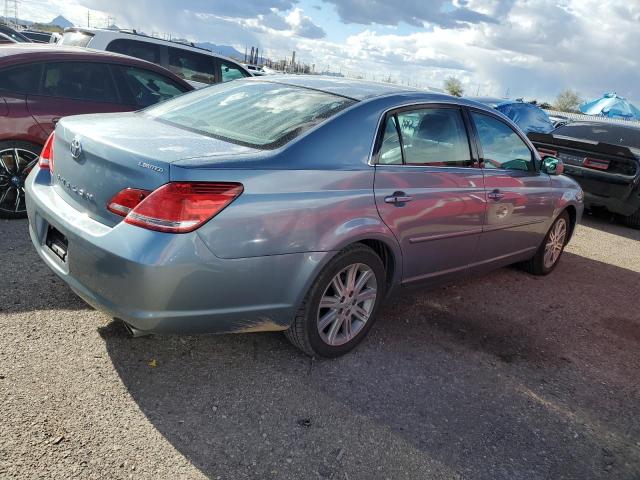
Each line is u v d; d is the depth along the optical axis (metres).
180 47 8.45
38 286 3.49
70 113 4.90
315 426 2.56
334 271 2.90
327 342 3.05
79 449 2.21
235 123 3.02
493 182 3.99
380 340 3.47
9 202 4.76
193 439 2.37
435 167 3.48
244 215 2.44
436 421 2.73
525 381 3.26
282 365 3.01
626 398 3.25
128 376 2.73
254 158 2.57
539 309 4.45
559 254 5.43
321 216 2.71
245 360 3.01
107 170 2.49
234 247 2.43
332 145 2.88
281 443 2.42
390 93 3.35
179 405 2.57
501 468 2.47
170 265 2.28
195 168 2.33
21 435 2.23
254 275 2.53
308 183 2.70
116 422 2.40
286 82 3.54
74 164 2.70
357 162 2.97
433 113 3.53
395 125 3.23
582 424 2.91
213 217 2.35
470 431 2.70
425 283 3.65
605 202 8.01
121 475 2.12
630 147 8.63
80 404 2.48
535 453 2.61
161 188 2.29
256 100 3.29
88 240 2.42
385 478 2.31
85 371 2.71
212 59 8.81
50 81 4.84
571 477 2.49
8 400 2.42
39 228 2.92
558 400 3.11
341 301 3.05
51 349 2.85
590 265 6.05
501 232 4.19
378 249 3.25
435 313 4.03
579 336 4.05
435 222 3.43
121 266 2.30
